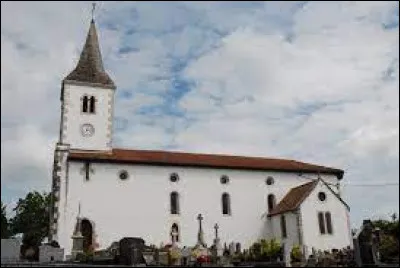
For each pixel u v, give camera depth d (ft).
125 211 137.69
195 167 150.10
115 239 134.41
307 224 140.15
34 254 115.65
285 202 151.12
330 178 163.94
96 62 160.15
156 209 141.18
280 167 159.33
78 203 134.00
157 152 155.43
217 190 150.20
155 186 143.33
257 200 153.58
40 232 201.98
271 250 113.29
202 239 140.26
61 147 138.82
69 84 150.92
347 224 145.28
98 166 139.13
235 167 153.89
